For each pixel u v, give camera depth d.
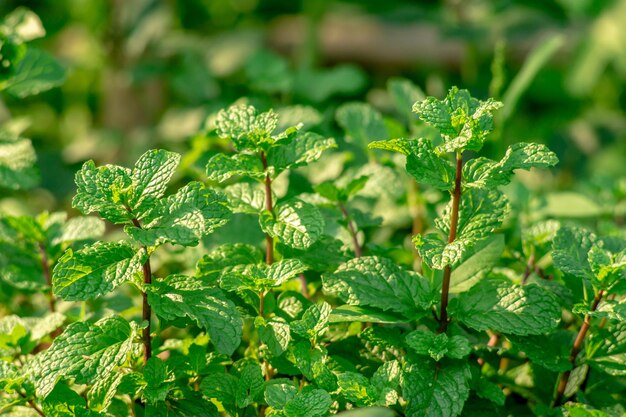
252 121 1.04
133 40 1.83
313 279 1.11
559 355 1.04
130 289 1.18
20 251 1.14
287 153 1.05
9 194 1.57
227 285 1.02
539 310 1.02
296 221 1.03
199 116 1.70
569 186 1.88
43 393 0.98
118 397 1.04
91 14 1.83
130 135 1.85
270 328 1.02
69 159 1.75
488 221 1.02
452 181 1.01
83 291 0.98
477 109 1.00
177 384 1.03
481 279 1.06
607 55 1.86
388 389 0.99
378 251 1.12
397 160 1.16
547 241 1.11
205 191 1.00
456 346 1.01
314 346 1.02
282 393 1.00
